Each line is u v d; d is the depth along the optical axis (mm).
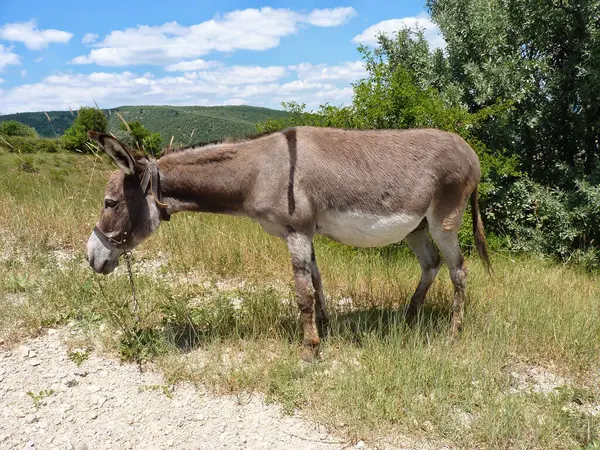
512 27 8844
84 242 6109
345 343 4098
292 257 3729
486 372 3602
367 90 6883
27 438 2799
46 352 3643
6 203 6906
